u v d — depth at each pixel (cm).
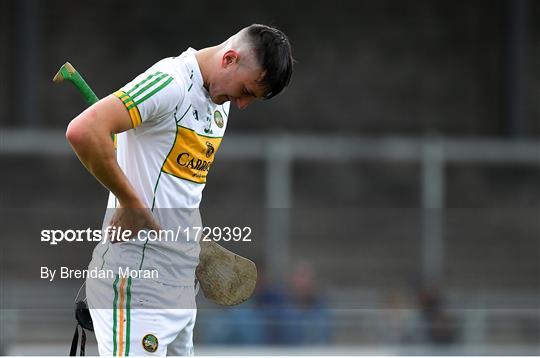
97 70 5403
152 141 1161
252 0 5612
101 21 5431
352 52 5672
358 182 4275
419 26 5744
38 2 5312
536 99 5744
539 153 3897
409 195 4381
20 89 5159
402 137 5669
